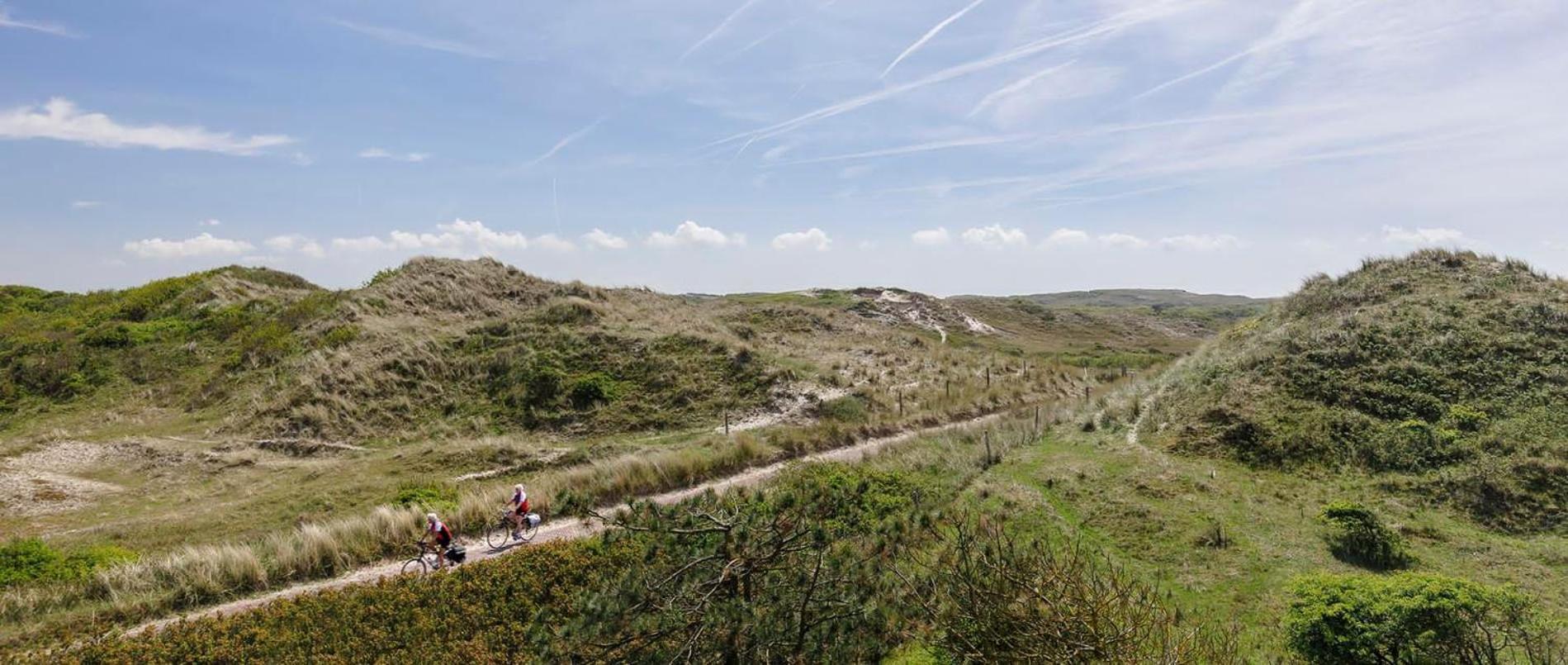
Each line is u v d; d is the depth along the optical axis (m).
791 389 30.64
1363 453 16.98
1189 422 19.72
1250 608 11.12
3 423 29.73
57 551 15.81
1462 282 24.52
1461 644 8.49
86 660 11.18
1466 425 17.27
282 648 11.80
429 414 30.50
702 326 40.66
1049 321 78.50
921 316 64.69
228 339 36.16
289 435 27.78
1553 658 8.66
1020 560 9.47
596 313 38.91
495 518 17.77
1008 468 18.58
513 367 33.28
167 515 19.91
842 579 10.05
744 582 9.86
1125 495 15.75
